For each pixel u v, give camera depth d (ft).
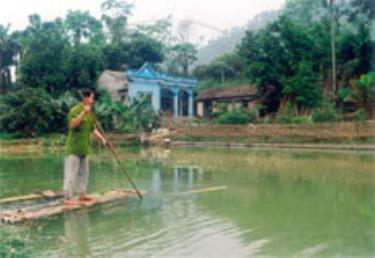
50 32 145.79
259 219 25.95
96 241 21.59
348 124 95.50
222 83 177.17
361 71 125.29
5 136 114.32
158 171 52.65
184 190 37.06
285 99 119.96
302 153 82.48
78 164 31.40
